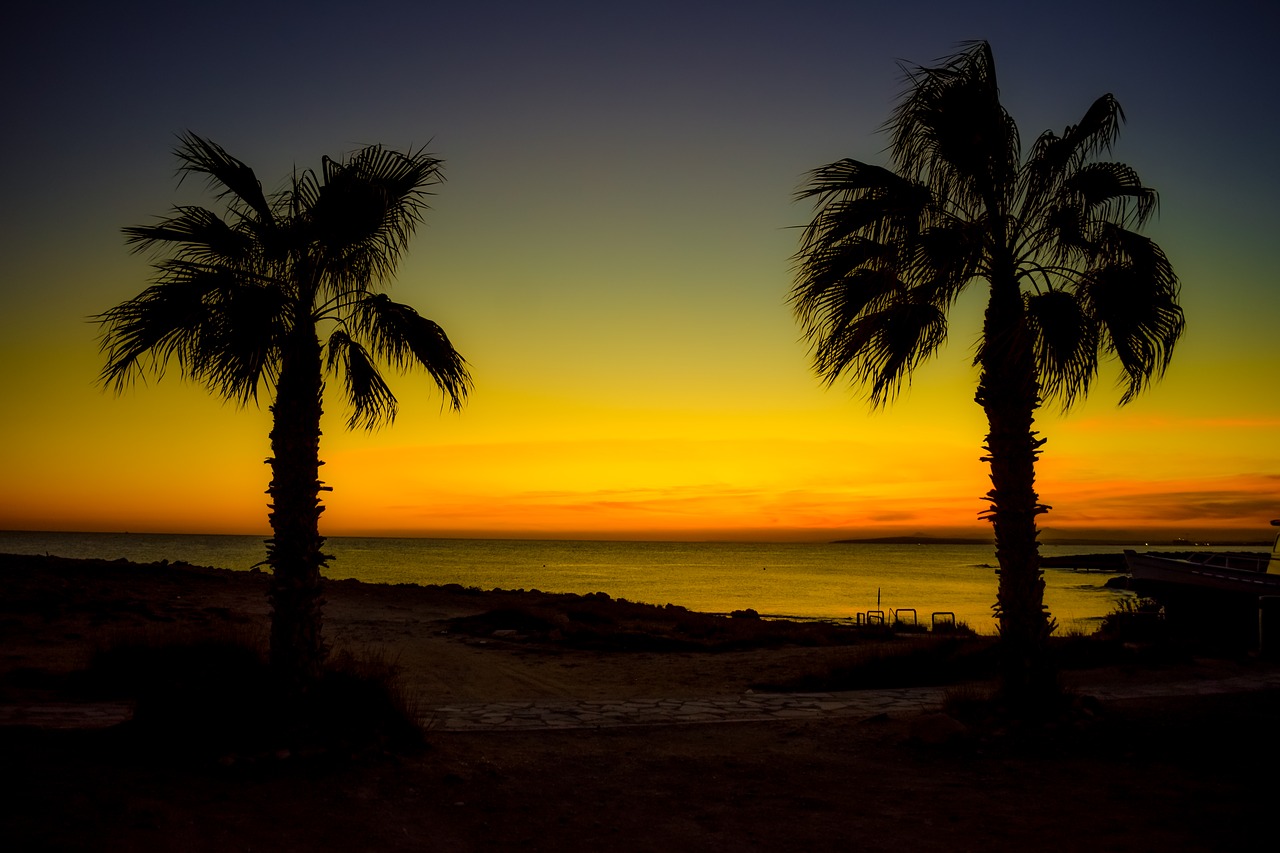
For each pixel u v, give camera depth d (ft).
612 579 351.46
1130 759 28.94
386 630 77.20
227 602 84.89
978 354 36.52
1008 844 20.75
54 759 24.39
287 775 25.04
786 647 71.92
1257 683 46.24
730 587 310.24
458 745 31.94
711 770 29.12
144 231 30.68
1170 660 53.93
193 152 30.99
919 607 217.77
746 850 20.95
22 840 18.17
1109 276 34.63
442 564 441.27
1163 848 19.88
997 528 35.60
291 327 31.24
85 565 107.55
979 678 50.60
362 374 34.19
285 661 29.32
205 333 29.71
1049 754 29.91
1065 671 50.70
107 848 18.33
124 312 29.19
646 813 24.12
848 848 20.97
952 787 26.27
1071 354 33.55
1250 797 24.17
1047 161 36.11
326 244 31.45
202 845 19.35
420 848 20.62
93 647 47.09
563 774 28.40
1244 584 72.33
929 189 36.65
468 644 70.79
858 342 35.45
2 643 56.13
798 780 27.63
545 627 78.95
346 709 30.04
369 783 25.16
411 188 33.45
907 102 36.40
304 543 30.09
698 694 48.21
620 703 43.70
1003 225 36.19
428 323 33.35
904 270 36.35
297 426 30.37
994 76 35.83
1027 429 35.37
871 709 41.14
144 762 25.16
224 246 31.17
